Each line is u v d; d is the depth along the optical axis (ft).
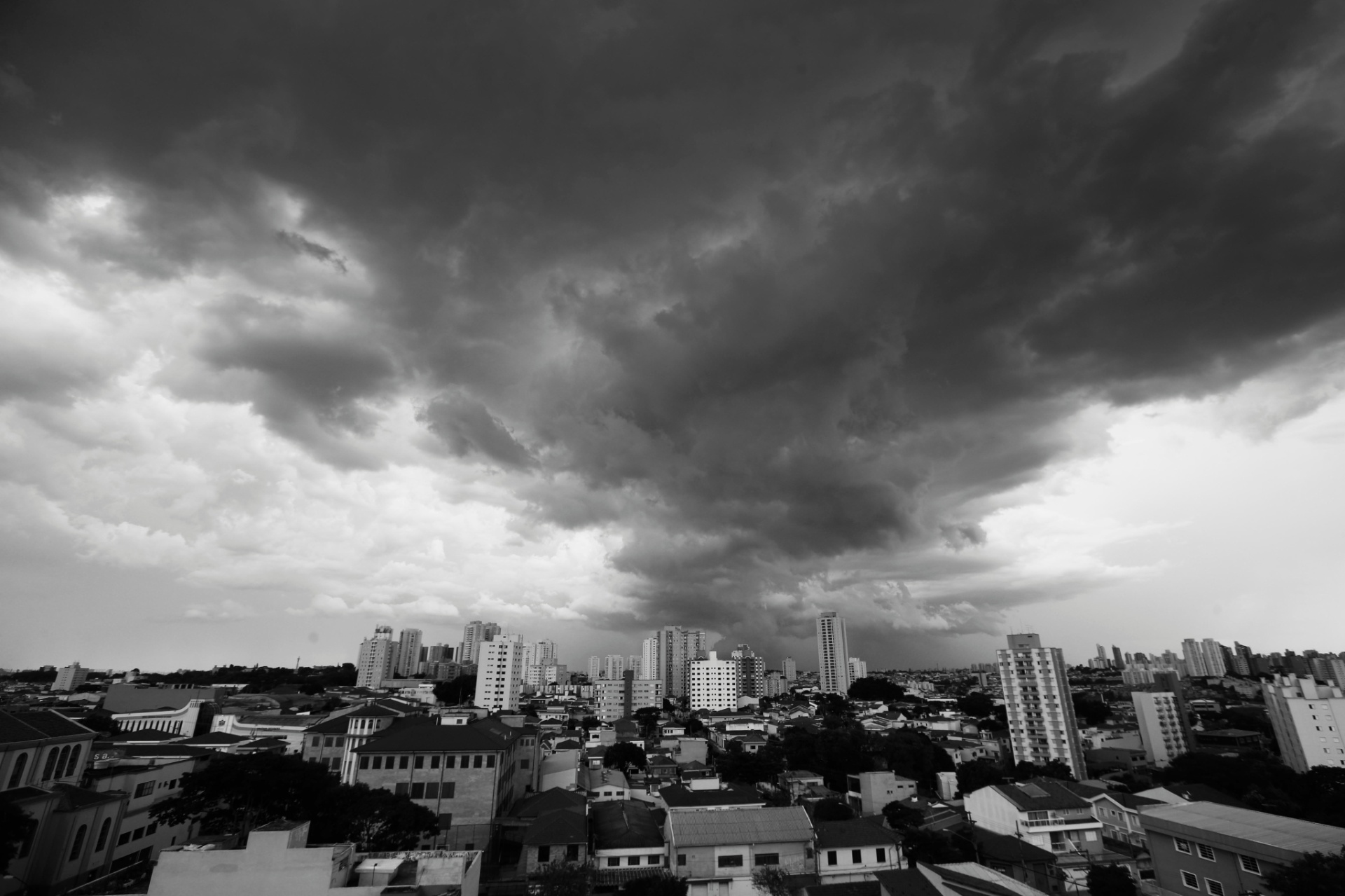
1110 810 302.04
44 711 205.16
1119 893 208.23
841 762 411.34
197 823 242.17
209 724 448.24
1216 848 166.30
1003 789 294.25
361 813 193.67
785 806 228.63
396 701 464.24
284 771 196.13
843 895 166.91
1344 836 157.28
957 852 236.22
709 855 204.85
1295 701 429.38
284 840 122.42
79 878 181.78
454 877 134.31
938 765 436.35
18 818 154.71
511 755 314.55
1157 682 629.92
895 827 289.12
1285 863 147.74
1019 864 243.40
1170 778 391.24
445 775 252.42
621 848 218.59
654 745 561.02
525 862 211.20
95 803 188.96
